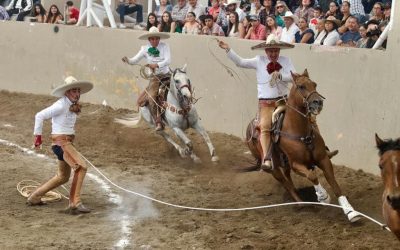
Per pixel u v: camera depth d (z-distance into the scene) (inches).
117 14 858.1
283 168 427.5
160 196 447.8
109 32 748.6
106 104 759.7
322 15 624.7
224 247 348.5
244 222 392.2
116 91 747.4
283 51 562.9
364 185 458.6
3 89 864.9
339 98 514.9
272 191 460.4
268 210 419.2
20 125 677.9
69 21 826.2
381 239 358.9
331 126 522.3
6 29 857.5
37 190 419.2
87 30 772.0
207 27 676.7
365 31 550.3
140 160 547.5
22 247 344.2
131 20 845.8
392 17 470.3
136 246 350.3
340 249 346.6
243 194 457.1
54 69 810.8
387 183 270.4
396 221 281.0
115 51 743.1
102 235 366.9
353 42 550.9
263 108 425.7
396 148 277.9
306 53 543.2
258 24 628.1
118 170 514.6
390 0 631.2
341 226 382.3
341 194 390.0
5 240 354.9
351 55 504.7
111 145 601.6
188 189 467.5
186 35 663.8
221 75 631.2
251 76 599.2
